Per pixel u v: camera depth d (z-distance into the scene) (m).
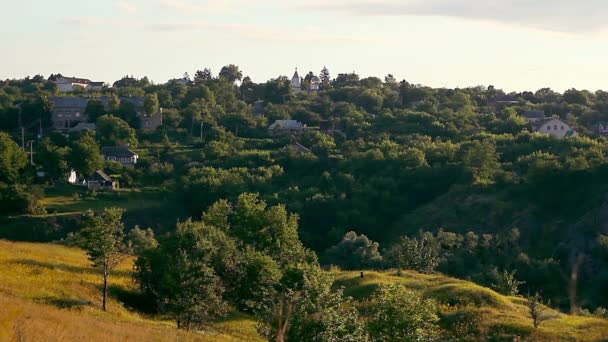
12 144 101.50
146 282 36.19
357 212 84.31
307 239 81.12
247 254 39.12
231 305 38.28
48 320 23.03
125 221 89.94
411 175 93.69
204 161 114.69
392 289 24.16
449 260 60.88
